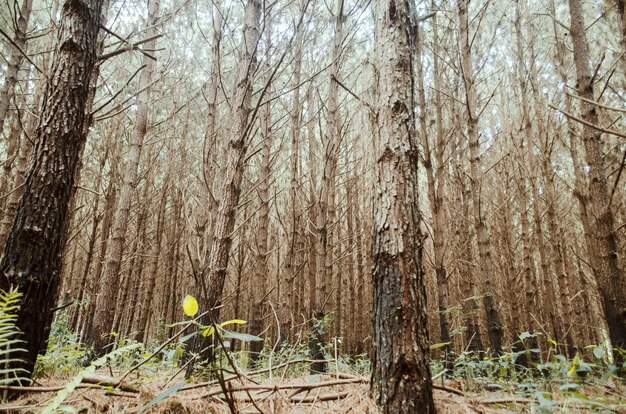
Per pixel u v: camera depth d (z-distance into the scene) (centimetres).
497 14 832
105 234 1012
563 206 1017
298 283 1020
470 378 335
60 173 264
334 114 639
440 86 724
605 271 396
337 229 1136
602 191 407
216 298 357
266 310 1171
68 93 275
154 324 1495
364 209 1016
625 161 267
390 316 209
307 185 923
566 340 700
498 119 1048
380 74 260
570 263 1040
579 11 443
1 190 694
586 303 980
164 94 955
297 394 254
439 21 756
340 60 690
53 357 354
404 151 239
